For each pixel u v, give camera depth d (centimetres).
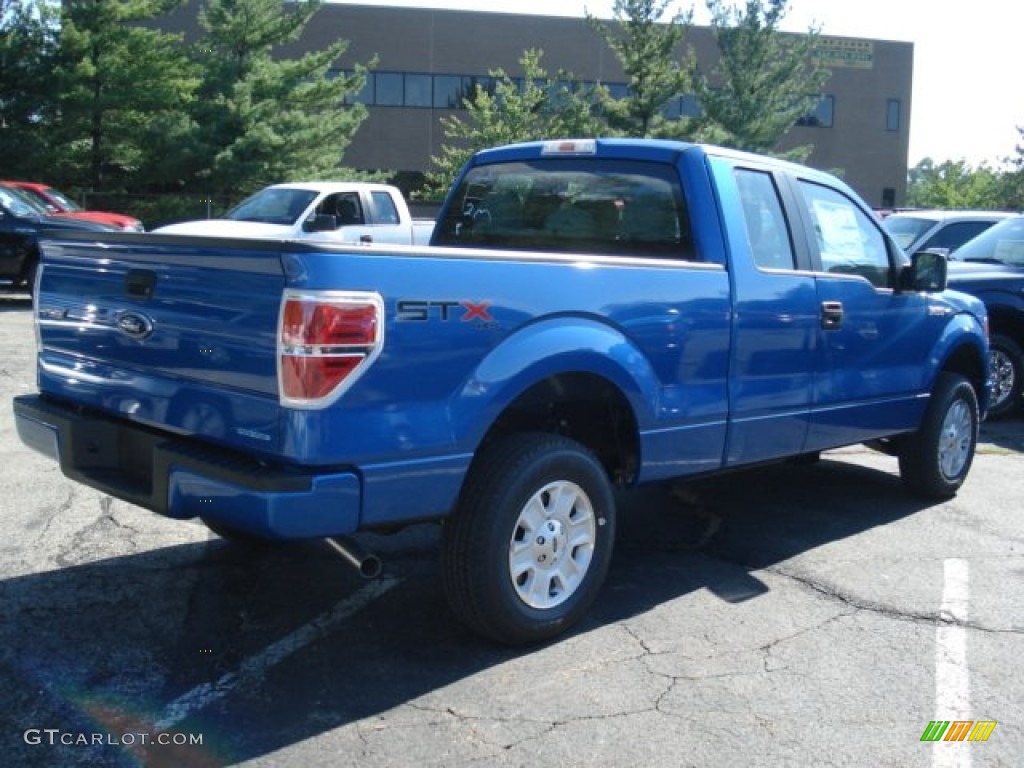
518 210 566
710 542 567
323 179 2647
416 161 4038
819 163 4444
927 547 564
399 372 349
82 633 409
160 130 2416
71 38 2241
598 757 327
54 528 536
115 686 366
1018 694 381
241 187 2588
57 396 450
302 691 367
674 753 331
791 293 512
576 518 422
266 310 337
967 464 686
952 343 647
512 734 340
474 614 393
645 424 441
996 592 491
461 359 367
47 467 650
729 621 447
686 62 2933
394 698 364
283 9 2733
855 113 4444
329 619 434
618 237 514
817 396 538
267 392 340
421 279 354
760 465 536
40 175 2345
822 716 360
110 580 468
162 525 549
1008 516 635
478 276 372
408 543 543
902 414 618
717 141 2828
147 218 2556
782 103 3028
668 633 431
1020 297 961
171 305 374
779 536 581
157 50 2417
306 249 327
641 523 603
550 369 395
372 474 350
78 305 425
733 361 482
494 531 385
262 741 331
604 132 2862
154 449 371
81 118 2325
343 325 332
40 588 455
